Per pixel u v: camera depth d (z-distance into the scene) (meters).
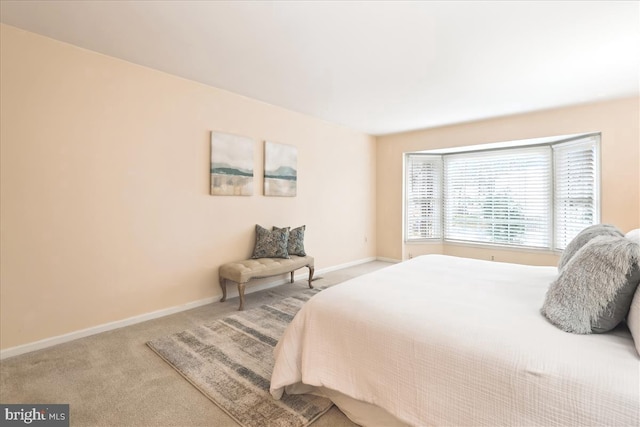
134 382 1.90
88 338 2.49
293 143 4.18
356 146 5.26
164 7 1.93
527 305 1.62
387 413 1.47
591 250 1.37
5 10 1.96
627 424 0.92
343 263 5.10
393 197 5.54
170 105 2.99
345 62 2.69
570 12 1.94
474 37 2.26
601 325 1.27
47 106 2.31
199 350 2.29
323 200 4.70
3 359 2.15
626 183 3.51
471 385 1.19
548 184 4.39
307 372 1.60
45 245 2.32
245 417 1.59
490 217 4.93
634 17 1.98
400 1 1.86
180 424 1.55
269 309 3.17
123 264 2.73
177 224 3.07
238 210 3.60
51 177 2.34
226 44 2.39
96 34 2.26
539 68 2.77
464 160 5.21
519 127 4.21
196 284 3.24
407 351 1.36
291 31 2.20
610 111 3.59
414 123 4.73
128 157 2.73
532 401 1.07
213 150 3.31
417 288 1.92
